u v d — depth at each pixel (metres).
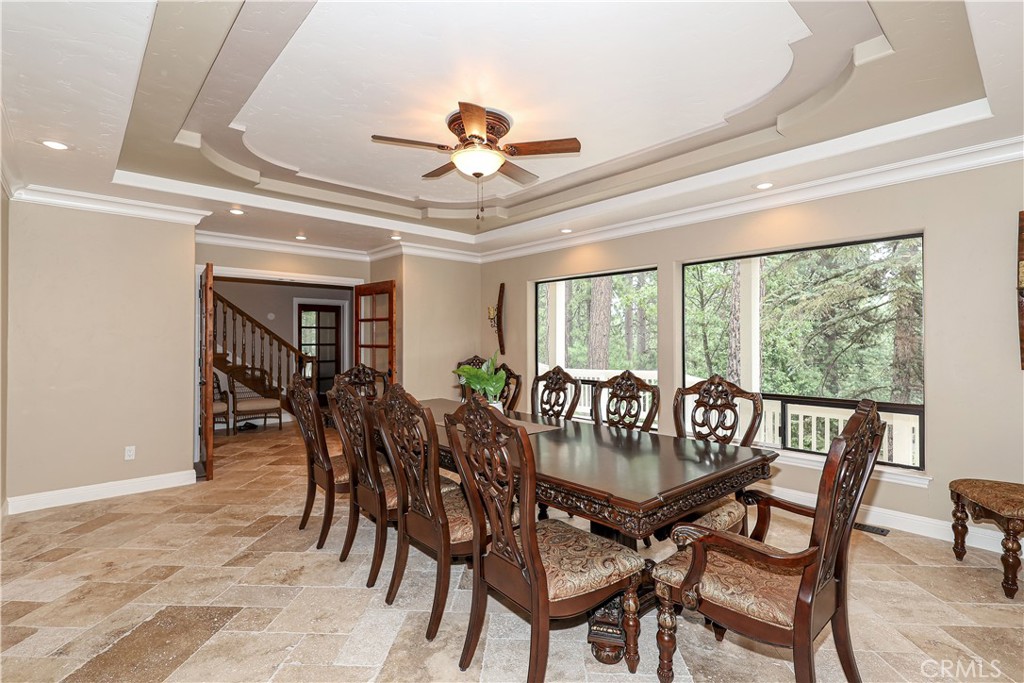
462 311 6.35
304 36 2.06
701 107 2.71
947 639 2.08
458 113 2.71
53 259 3.69
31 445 3.62
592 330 5.69
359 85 2.47
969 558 2.83
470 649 1.89
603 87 2.49
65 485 3.76
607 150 3.34
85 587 2.51
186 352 4.32
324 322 9.49
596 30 2.02
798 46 2.12
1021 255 2.72
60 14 1.62
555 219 4.71
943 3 1.71
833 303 3.98
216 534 3.21
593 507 1.85
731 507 2.43
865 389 3.82
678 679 1.85
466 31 2.02
